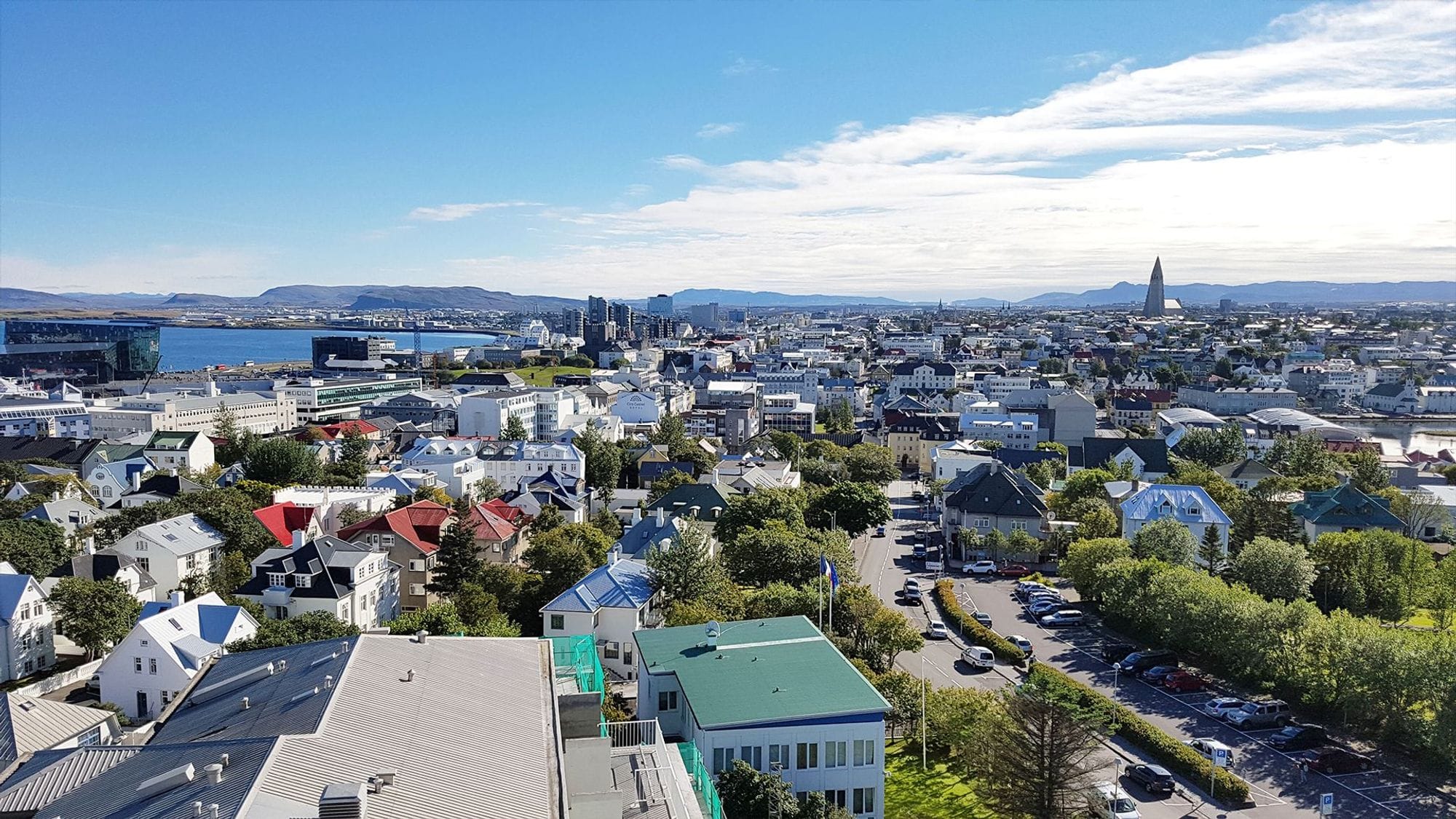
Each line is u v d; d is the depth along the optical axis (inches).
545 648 2623.0
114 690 3961.6
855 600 4392.2
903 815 3014.3
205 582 5300.2
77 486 7716.5
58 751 2148.1
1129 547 5531.5
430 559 5605.3
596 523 6619.1
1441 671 3326.8
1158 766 3371.1
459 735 1929.1
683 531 4864.7
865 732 2837.1
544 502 7096.5
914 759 3442.4
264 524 6028.5
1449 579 5049.2
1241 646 4055.1
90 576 5039.4
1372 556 5275.6
